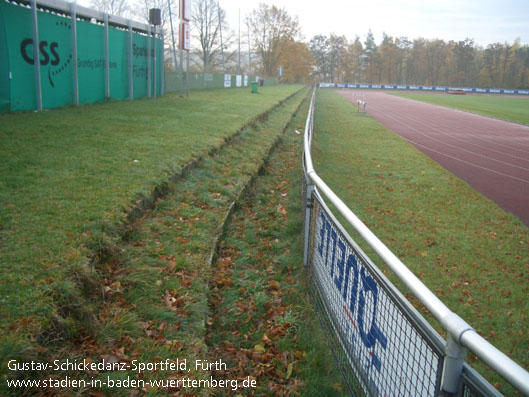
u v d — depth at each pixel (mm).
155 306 3598
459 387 1694
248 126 13375
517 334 4441
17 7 10992
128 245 4531
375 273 2580
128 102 16422
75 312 3141
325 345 3682
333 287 3592
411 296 5188
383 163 12648
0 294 3035
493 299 5141
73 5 13281
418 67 122812
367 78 125000
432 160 13820
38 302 2975
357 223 2852
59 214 4516
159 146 8352
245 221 6488
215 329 3779
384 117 28453
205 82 35188
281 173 9930
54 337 2848
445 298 5098
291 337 3797
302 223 6047
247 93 32688
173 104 17219
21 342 2568
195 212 5871
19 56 11180
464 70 117250
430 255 6297
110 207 4855
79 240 3951
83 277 3455
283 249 5758
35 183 5430
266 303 4234
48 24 12266
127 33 17141
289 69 95625
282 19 89250
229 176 7969
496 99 62875
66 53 13203
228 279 4590
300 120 21078
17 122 9422
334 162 12320
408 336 2133
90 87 14852
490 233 7348
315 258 4328
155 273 4105
